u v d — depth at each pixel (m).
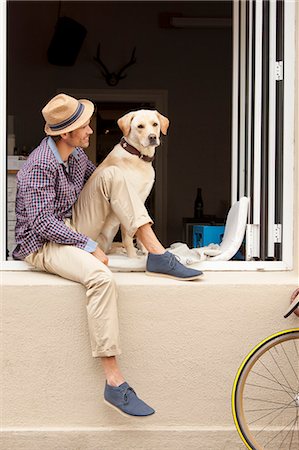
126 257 3.46
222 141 7.03
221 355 3.06
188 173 7.03
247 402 3.11
